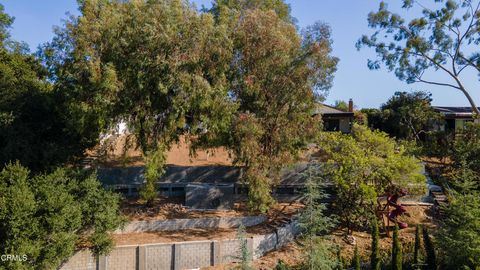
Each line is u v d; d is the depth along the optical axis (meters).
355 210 19.08
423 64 30.27
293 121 19.19
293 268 15.93
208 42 17.23
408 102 35.66
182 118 17.62
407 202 22.33
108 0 18.22
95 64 15.92
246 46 18.42
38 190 14.02
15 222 12.65
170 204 20.94
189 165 25.41
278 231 18.44
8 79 20.39
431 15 29.22
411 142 29.44
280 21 19.28
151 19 16.42
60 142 19.36
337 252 15.68
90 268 15.22
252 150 17.86
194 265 16.55
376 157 19.16
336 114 37.16
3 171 14.30
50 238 13.48
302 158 23.59
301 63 18.70
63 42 17.44
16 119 18.66
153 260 16.09
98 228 15.04
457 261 14.32
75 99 16.61
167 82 16.56
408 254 17.05
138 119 17.70
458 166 23.80
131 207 20.34
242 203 22.06
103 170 22.19
